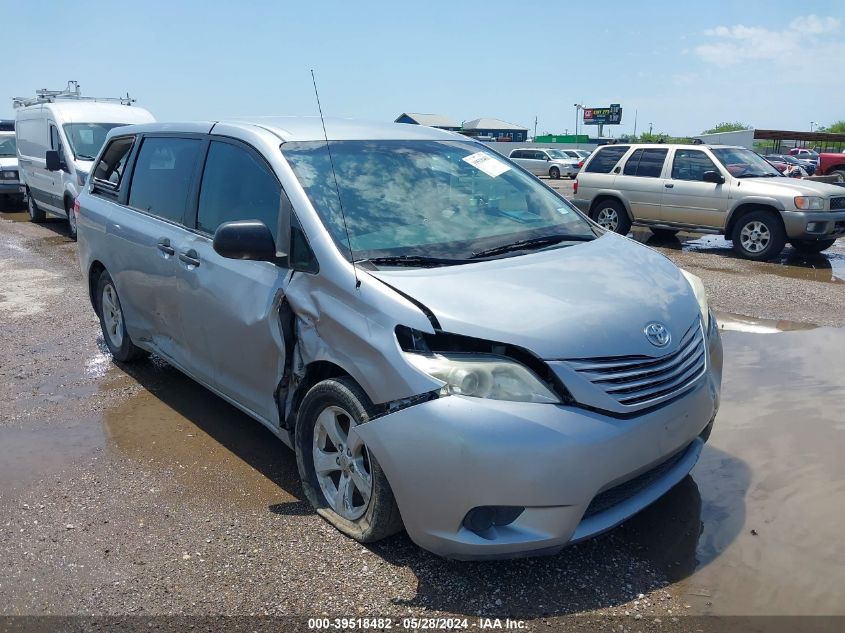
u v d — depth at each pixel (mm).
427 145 4496
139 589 3113
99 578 3197
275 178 3918
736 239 11664
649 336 3172
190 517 3674
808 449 4379
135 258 5090
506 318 3043
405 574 3168
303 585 3111
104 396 5371
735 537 3459
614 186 13359
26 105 16031
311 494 3684
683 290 3703
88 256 5965
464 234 3840
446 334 3025
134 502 3834
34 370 5957
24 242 12938
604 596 3021
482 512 2914
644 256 4031
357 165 4051
